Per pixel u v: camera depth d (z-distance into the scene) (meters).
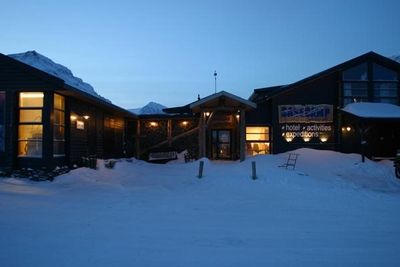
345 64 17.77
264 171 12.45
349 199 8.28
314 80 18.16
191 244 4.46
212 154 20.17
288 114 18.08
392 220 6.00
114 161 14.41
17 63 10.66
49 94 10.74
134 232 5.00
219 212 6.59
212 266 3.67
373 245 4.51
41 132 10.91
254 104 15.74
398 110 16.34
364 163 14.59
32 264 3.66
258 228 5.36
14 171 10.32
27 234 4.77
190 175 12.41
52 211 6.29
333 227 5.47
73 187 9.32
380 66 18.19
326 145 17.94
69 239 4.58
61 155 11.57
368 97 17.92
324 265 3.75
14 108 10.83
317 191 9.44
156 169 14.71
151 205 7.17
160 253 4.08
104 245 4.35
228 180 10.99
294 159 15.75
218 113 18.94
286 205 7.42
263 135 18.77
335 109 18.05
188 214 6.36
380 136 17.75
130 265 3.67
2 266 3.59
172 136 20.00
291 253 4.15
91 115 14.16
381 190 10.39
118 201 7.53
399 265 3.77
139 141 19.84
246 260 3.88
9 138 10.78
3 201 6.95
